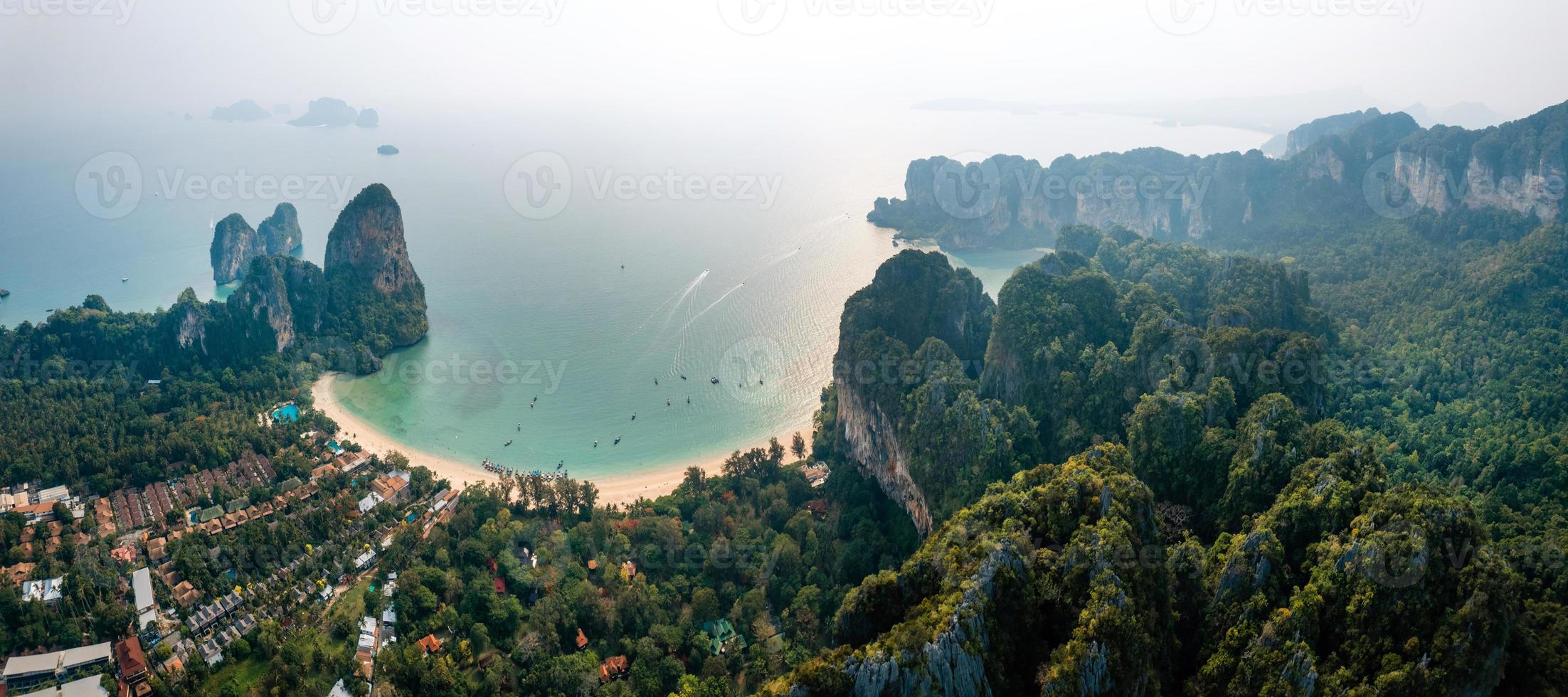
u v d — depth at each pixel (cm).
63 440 18450
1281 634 9881
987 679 9681
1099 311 19275
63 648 13375
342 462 18850
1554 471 14712
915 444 16062
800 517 16500
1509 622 9350
